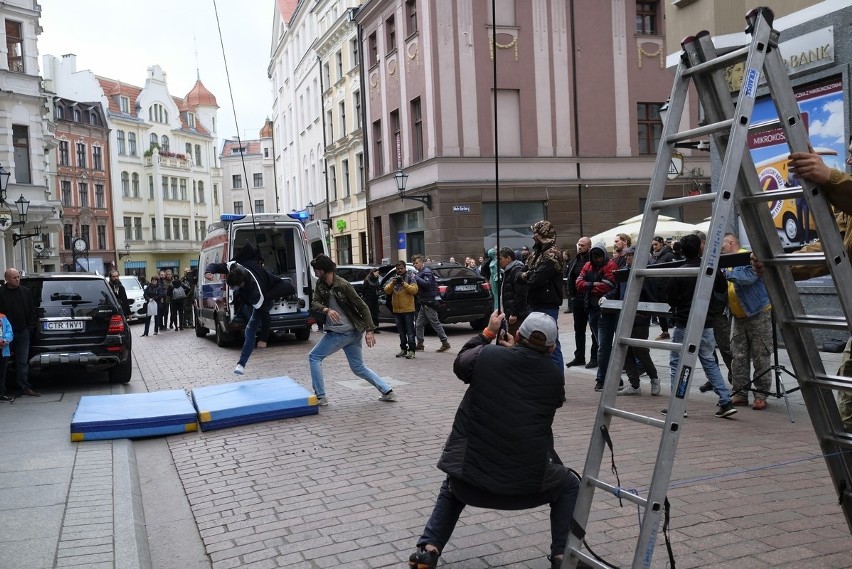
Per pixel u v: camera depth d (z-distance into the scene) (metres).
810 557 3.95
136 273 67.31
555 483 3.70
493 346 3.78
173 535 4.91
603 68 28.02
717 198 2.86
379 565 4.15
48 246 45.91
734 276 7.72
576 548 3.36
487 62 26.69
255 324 11.93
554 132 27.41
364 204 34.97
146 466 6.77
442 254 26.25
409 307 13.54
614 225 28.16
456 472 3.66
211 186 78.94
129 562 4.23
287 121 53.16
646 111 28.89
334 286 8.91
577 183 27.59
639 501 2.99
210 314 18.58
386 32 30.64
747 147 3.25
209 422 7.98
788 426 7.01
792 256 3.21
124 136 66.50
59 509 5.23
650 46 28.64
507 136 26.97
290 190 52.88
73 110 60.00
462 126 26.48
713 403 8.31
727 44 12.49
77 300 11.37
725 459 5.90
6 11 32.25
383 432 7.44
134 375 13.05
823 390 3.43
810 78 11.25
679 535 4.34
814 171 2.97
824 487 5.11
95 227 62.28
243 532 4.83
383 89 31.19
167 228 70.94
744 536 4.27
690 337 2.85
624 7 28.20
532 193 27.14
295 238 16.94
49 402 10.23
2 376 10.31
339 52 38.06
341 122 38.59
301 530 4.78
